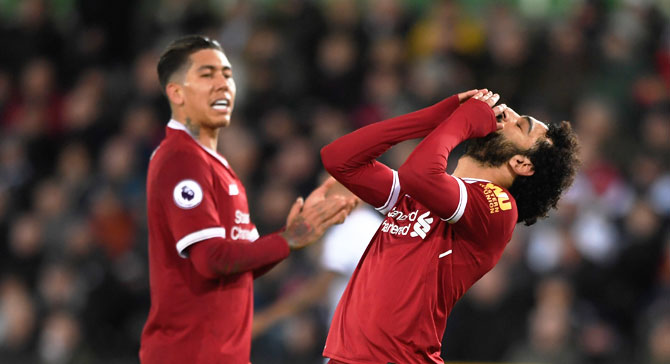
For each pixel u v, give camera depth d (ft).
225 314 37.68
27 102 103.65
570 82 95.30
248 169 86.07
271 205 80.94
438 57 95.86
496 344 73.26
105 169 91.76
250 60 96.84
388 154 82.17
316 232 38.22
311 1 103.04
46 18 108.47
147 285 80.07
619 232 83.92
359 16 103.09
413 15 106.63
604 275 79.00
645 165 90.07
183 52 38.99
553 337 72.90
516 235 79.15
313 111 93.86
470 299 74.54
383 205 38.50
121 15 108.37
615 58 98.84
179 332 37.45
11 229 90.63
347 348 36.91
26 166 97.40
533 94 95.45
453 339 73.46
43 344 80.38
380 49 97.45
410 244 36.88
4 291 85.46
